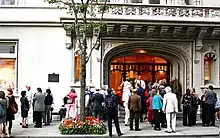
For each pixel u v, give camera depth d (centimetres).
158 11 2219
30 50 2258
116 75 2492
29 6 2261
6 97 1541
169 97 1672
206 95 1917
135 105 1727
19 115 2189
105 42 2253
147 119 2034
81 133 1585
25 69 2250
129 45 2281
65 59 2256
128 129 1766
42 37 2264
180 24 2189
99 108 1870
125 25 2167
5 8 2258
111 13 2172
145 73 2514
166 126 1845
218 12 2267
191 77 2308
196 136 1594
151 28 2200
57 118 2202
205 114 1916
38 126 1823
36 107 1808
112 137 1536
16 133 1606
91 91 2009
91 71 2216
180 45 2309
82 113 1631
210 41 2330
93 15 1839
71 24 2122
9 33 2255
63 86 2248
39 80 2248
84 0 2177
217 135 1616
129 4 2188
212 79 2341
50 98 1927
